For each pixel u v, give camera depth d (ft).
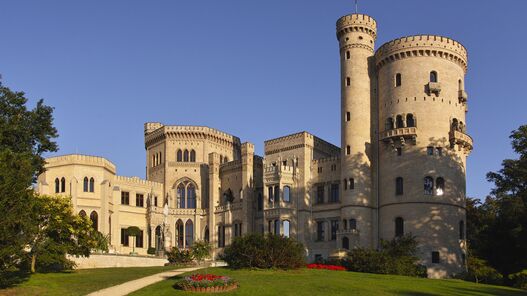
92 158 328.49
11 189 140.87
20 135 205.05
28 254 176.04
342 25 304.30
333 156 327.67
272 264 200.13
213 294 143.54
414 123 274.57
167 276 182.39
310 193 309.63
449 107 278.05
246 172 332.60
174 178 365.40
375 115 294.25
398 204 272.92
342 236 282.56
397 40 282.97
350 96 295.89
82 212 320.29
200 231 352.08
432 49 278.46
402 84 280.31
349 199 285.64
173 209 355.36
